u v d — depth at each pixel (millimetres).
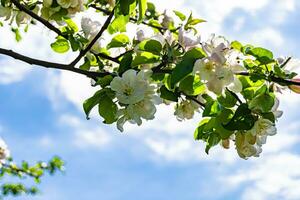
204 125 965
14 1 994
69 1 980
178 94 903
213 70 853
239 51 878
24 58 950
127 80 877
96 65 1055
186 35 885
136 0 938
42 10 1001
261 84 887
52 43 1041
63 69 948
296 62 906
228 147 935
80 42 999
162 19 1133
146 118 885
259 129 892
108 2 1096
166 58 891
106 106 888
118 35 998
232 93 885
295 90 888
